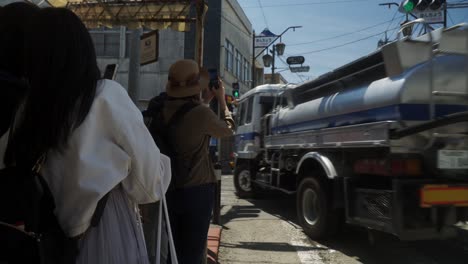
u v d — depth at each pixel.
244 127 10.56
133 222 1.47
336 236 5.99
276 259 5.23
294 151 7.36
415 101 4.46
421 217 4.46
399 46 4.46
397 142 4.54
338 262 5.10
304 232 6.51
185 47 19.89
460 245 5.76
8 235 1.12
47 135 1.22
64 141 1.26
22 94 1.22
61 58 1.27
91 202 1.29
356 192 5.16
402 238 4.41
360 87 5.33
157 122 2.76
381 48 4.70
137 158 1.37
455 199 4.45
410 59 4.51
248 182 10.53
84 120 1.28
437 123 4.11
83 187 1.27
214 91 3.28
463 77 4.63
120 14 7.83
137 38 7.20
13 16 1.32
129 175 1.41
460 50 4.55
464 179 4.62
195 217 2.71
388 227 4.57
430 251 5.50
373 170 4.96
